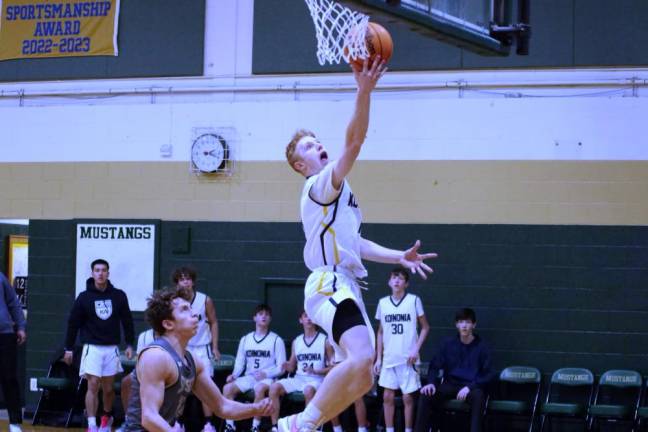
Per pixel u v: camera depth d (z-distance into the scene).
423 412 10.15
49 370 11.73
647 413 9.88
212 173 11.84
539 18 11.08
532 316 10.87
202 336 10.84
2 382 10.74
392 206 11.27
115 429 11.33
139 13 12.23
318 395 4.35
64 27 12.41
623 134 10.87
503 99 11.12
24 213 12.31
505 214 11.02
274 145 11.70
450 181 11.18
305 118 11.64
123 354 11.61
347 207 4.60
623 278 10.74
